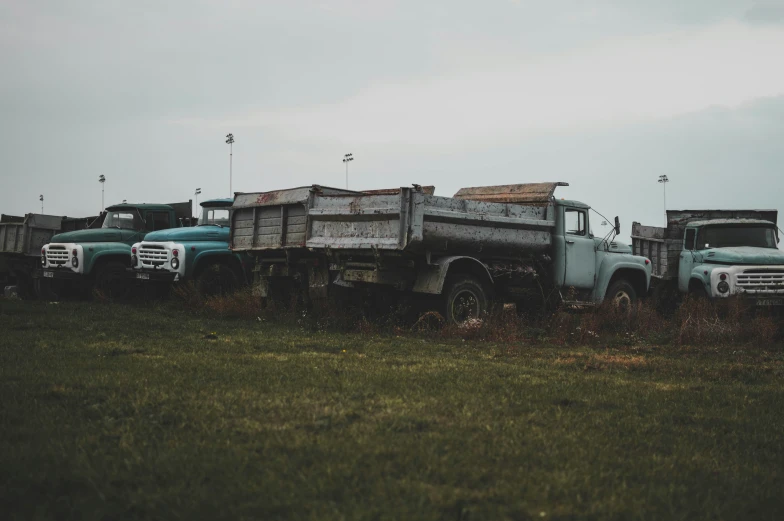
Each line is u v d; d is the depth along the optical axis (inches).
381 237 479.5
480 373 301.1
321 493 143.6
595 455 178.9
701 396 271.1
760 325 510.3
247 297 581.3
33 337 382.0
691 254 669.9
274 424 198.1
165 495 140.7
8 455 163.0
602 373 327.9
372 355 355.3
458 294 502.9
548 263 565.6
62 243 703.1
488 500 142.6
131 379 259.6
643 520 135.6
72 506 135.4
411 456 168.4
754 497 153.5
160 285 673.0
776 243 666.8
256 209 582.9
